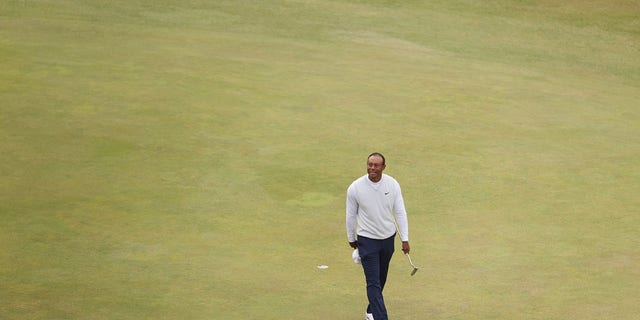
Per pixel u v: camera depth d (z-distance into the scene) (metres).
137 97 68.00
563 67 97.25
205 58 83.06
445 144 61.78
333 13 114.75
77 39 87.31
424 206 49.59
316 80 77.88
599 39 113.31
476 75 86.31
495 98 76.50
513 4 127.19
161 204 48.22
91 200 48.22
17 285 36.28
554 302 35.72
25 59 76.88
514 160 58.91
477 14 120.88
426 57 94.38
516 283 38.22
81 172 52.34
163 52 84.19
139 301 34.94
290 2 119.25
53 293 35.50
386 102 72.12
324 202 49.91
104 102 66.06
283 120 65.19
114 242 42.44
